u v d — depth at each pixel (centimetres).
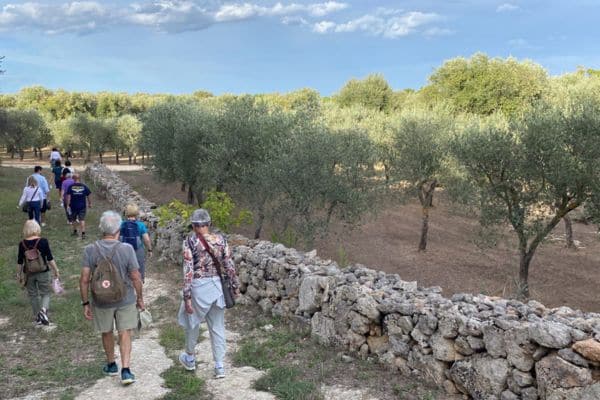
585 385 418
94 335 756
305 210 1523
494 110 3588
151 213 1570
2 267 1125
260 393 551
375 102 4894
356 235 2170
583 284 1584
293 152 1530
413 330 572
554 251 1942
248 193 1661
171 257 1251
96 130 5081
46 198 1644
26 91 8300
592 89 2341
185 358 605
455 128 1983
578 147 1221
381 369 604
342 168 1611
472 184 1706
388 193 1989
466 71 3734
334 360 635
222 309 589
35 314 804
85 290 558
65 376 602
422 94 4066
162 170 2403
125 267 562
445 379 541
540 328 450
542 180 1295
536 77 3631
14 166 4322
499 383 484
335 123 2844
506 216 1388
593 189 1189
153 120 2491
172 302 935
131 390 560
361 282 716
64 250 1370
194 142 2030
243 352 669
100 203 2352
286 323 788
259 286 884
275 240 1495
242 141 1764
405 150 1961
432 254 1920
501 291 1500
